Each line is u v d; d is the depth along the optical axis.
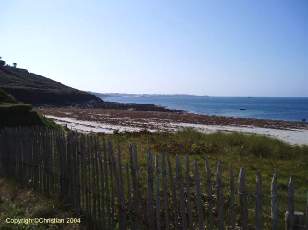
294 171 12.45
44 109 89.50
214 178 10.50
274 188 4.66
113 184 7.06
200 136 19.89
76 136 8.30
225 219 7.38
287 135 37.75
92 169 7.69
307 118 86.25
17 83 128.62
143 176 10.39
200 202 5.52
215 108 140.00
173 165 11.99
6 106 16.47
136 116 64.19
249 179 10.88
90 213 7.87
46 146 9.65
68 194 8.74
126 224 6.85
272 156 15.38
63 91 135.62
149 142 18.25
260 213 4.77
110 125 43.59
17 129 11.23
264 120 61.97
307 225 4.32
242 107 153.00
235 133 19.52
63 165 8.91
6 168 11.92
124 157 13.04
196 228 6.59
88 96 144.38
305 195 9.48
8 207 8.86
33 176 10.35
